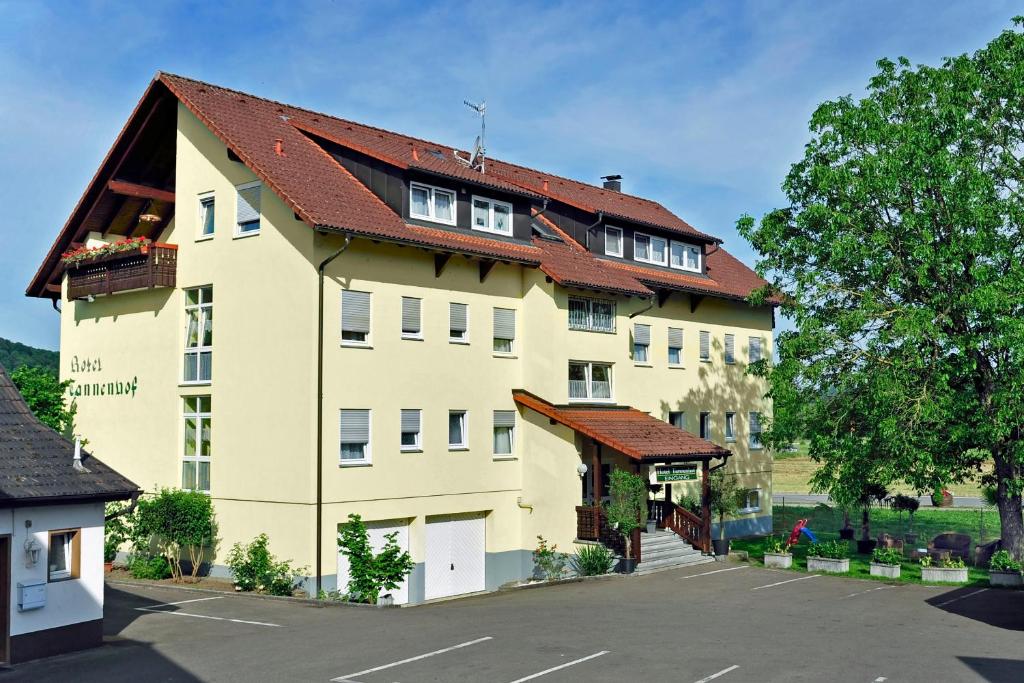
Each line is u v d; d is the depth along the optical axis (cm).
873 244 2706
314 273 2506
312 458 2477
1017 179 2697
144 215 2981
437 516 2831
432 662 1622
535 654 1681
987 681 1485
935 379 2680
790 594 2420
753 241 3055
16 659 1650
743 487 3975
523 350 3083
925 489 2794
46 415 3047
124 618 2070
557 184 3850
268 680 1512
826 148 2892
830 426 2898
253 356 2630
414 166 2703
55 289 3272
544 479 3003
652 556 2950
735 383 4044
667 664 1603
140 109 2894
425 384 2773
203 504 2650
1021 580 2539
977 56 2764
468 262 2922
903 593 2438
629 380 3472
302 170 2697
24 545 1673
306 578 2456
